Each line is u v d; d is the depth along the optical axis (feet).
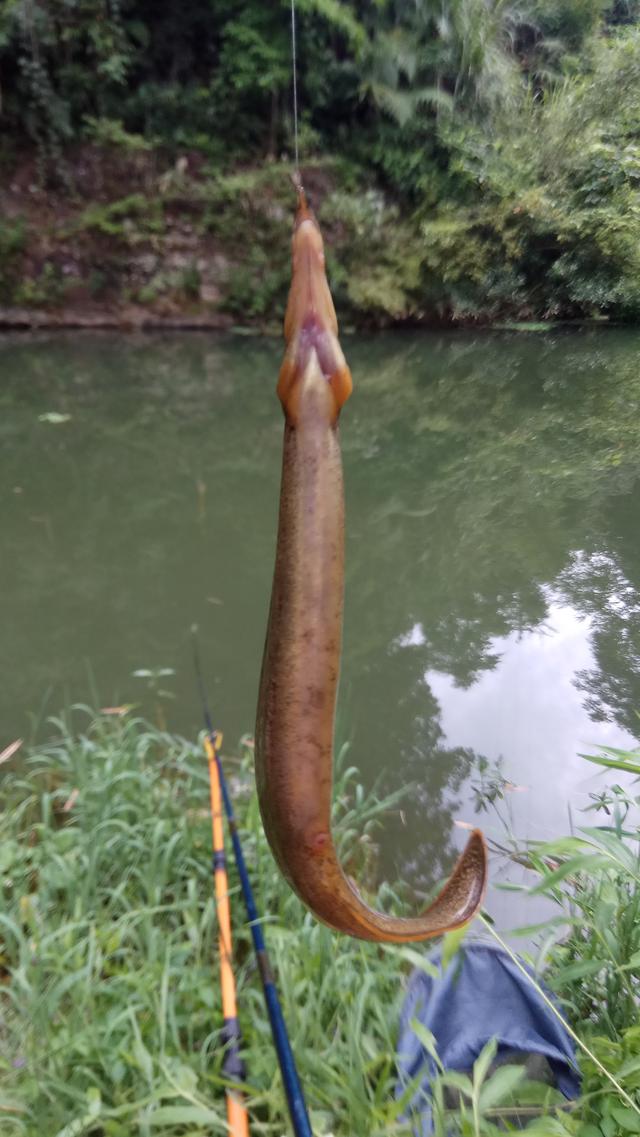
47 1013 6.47
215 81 49.34
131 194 49.11
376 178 52.47
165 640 14.98
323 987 6.85
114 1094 6.15
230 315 50.90
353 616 16.72
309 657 1.81
